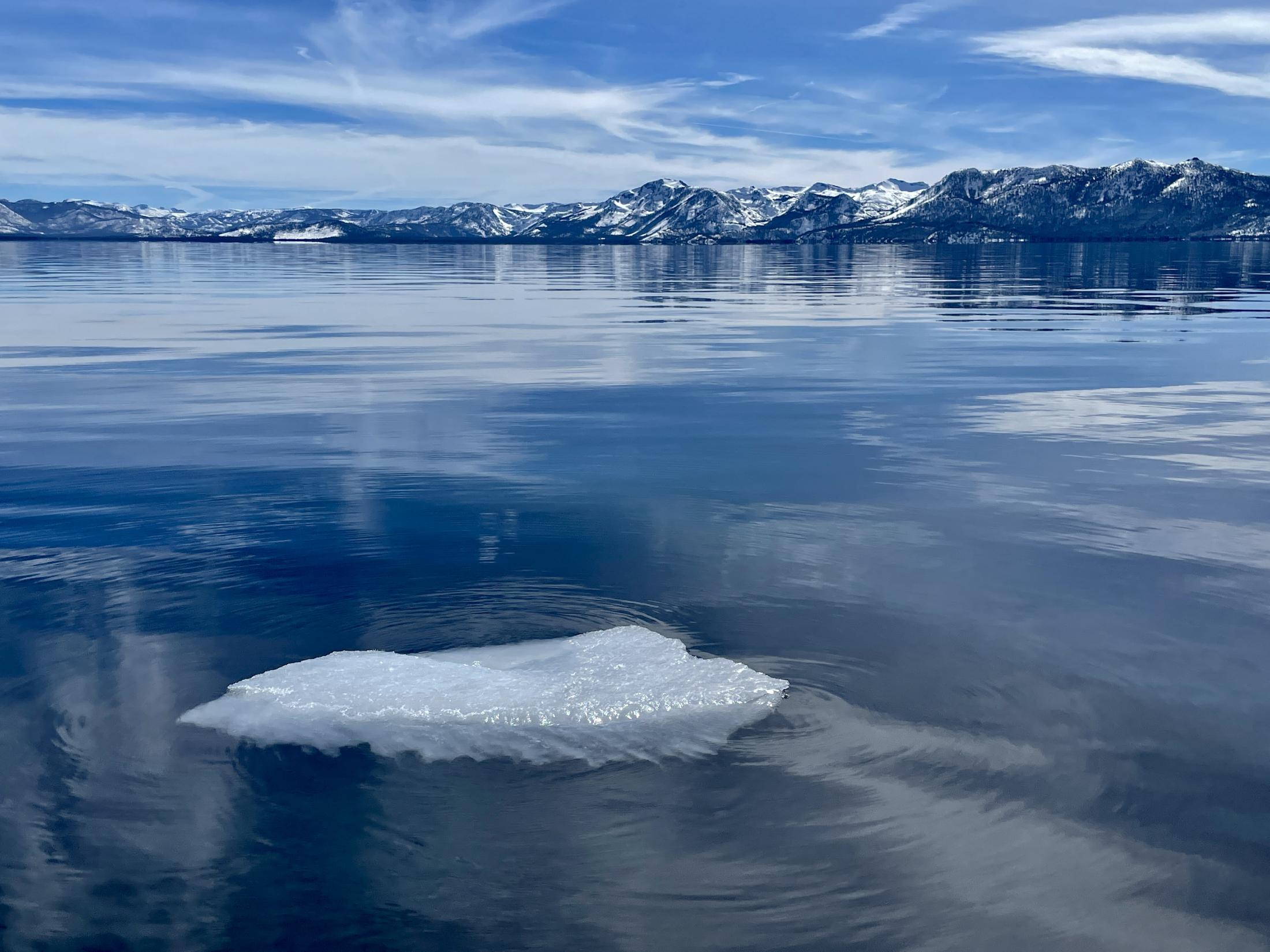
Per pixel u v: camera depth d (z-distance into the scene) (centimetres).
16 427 1691
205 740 633
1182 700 690
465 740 633
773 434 1628
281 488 1269
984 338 3206
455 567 959
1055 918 473
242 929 472
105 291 6166
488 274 10206
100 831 541
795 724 654
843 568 962
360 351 2869
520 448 1523
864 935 464
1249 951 452
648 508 1171
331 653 766
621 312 4550
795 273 10306
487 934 467
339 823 549
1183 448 1514
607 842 531
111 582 919
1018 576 940
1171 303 4931
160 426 1698
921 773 594
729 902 486
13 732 644
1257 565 971
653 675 713
